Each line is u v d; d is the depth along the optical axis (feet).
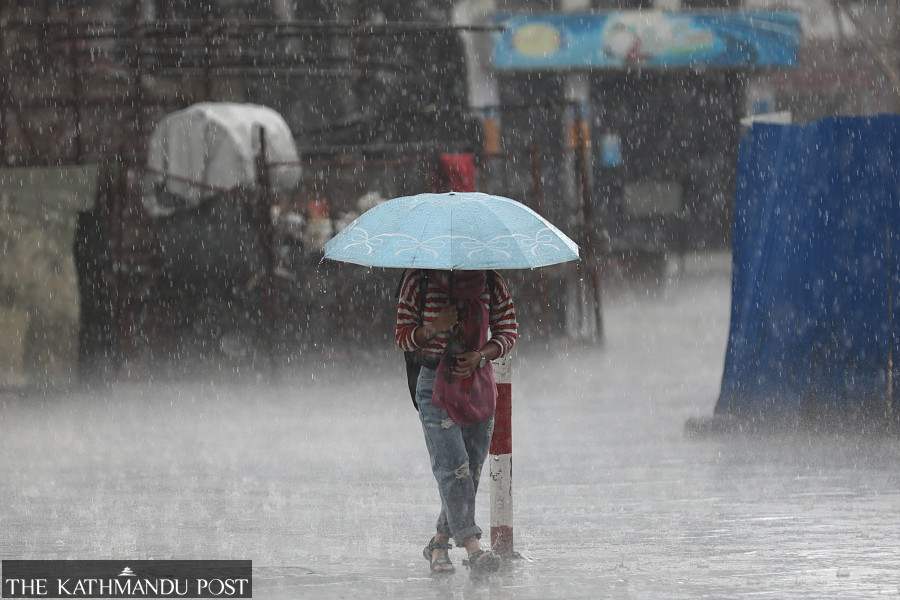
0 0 256.11
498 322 70.85
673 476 104.27
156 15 277.44
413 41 296.10
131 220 204.74
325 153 246.06
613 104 487.20
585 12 468.34
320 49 290.97
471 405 69.15
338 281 200.95
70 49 256.11
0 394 176.04
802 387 126.31
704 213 497.87
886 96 469.57
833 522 83.87
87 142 255.50
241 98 277.03
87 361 181.37
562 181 439.22
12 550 77.77
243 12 303.27
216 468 112.68
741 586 66.44
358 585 68.13
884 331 123.34
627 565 72.02
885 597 63.62
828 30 487.61
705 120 497.46
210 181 203.92
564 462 112.88
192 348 195.62
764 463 109.91
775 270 128.47
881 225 123.75
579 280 234.58
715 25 481.87
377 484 102.94
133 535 82.64
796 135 127.44
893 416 122.72
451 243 65.31
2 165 199.31
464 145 255.70
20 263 179.73
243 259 195.83
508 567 72.08
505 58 460.55
